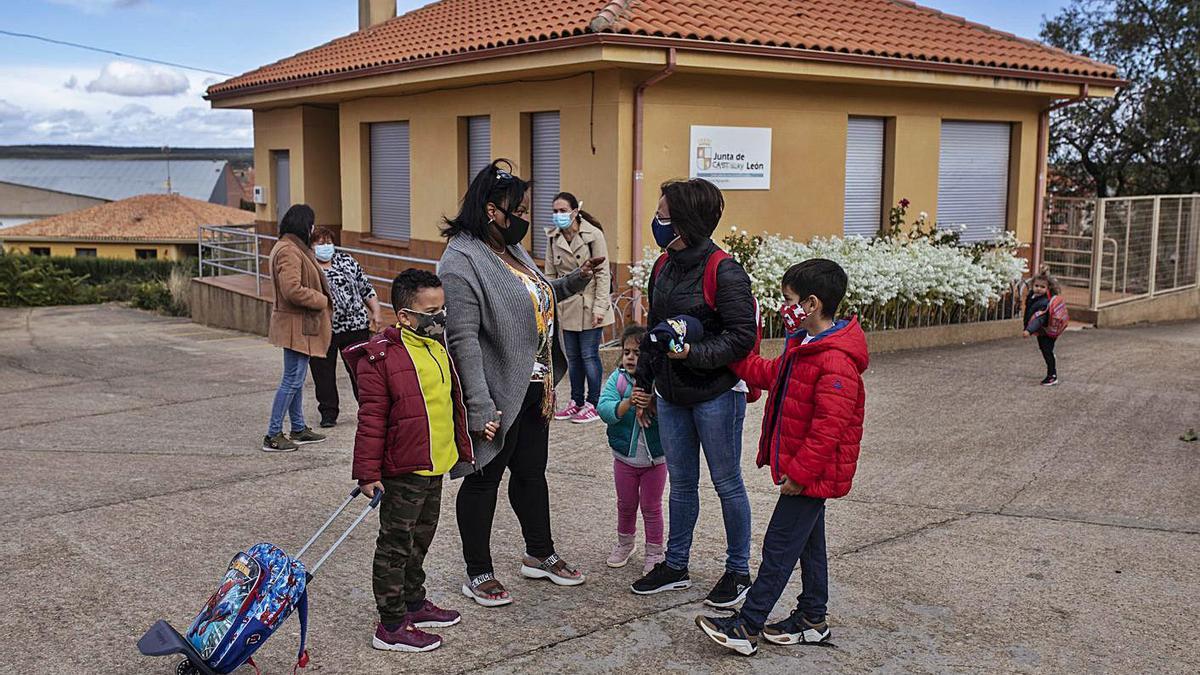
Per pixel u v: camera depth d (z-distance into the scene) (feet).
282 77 51.85
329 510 20.15
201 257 64.03
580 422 27.55
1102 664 13.82
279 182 61.87
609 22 33.30
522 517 16.29
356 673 13.37
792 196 41.09
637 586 15.98
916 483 22.44
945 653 14.11
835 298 13.56
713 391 14.98
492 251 15.02
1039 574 17.02
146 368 40.98
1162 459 24.38
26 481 22.39
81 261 152.35
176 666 13.46
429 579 16.58
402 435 13.60
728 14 38.88
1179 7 65.31
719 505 20.68
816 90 41.01
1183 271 55.16
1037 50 47.62
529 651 14.05
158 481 22.29
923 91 44.50
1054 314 32.48
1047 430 27.14
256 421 29.32
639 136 36.24
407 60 41.34
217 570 16.83
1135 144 68.28
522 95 40.14
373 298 28.30
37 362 43.34
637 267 35.65
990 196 48.83
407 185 48.96
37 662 13.52
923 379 33.99
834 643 14.40
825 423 13.29
